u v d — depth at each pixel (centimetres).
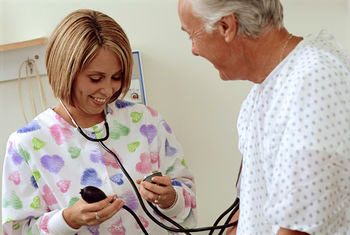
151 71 184
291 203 81
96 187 125
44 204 133
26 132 134
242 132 107
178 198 135
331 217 82
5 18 179
